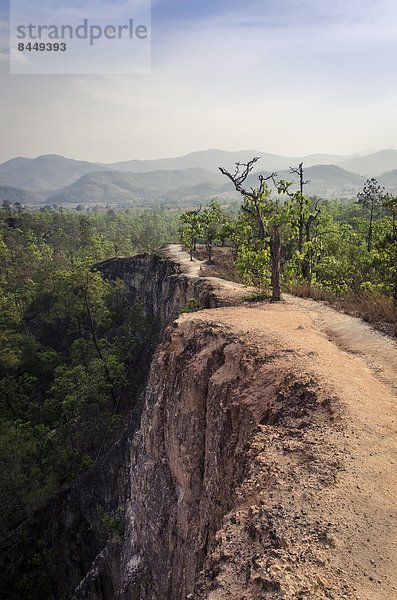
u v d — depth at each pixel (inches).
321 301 866.8
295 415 393.1
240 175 925.8
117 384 1670.8
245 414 429.4
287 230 1298.0
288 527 269.9
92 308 2103.8
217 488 434.9
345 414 370.9
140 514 652.1
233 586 248.2
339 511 275.1
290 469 322.3
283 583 229.5
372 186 2479.1
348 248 1667.1
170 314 1685.5
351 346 570.3
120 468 1120.8
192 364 565.0
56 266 3331.7
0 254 3540.8
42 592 1032.2
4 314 2289.6
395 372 480.4
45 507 1162.0
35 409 1638.8
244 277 1039.0
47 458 1300.4
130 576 624.7
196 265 2039.9
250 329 592.4
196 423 528.4
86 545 1115.3
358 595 220.7
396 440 341.4
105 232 5669.3
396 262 824.3
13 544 1109.7
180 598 482.3
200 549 439.2
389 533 258.1
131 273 2689.5
